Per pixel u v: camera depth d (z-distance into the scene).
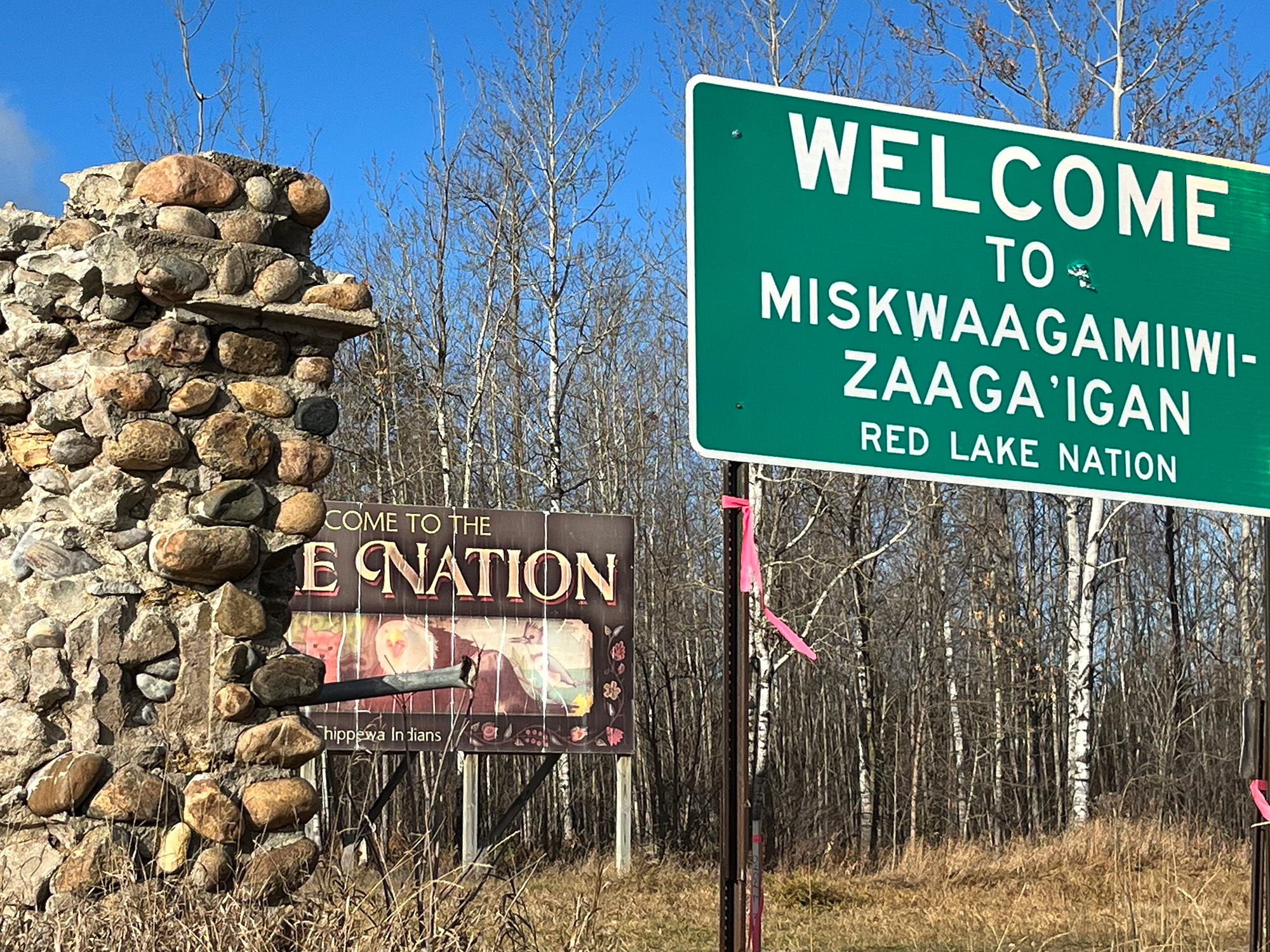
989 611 28.23
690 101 4.62
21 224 5.96
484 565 18.28
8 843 5.37
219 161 5.97
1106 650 31.38
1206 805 25.00
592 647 18.39
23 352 5.82
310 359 6.10
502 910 5.76
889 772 29.98
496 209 26.58
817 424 4.64
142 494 5.77
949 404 4.85
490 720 17.91
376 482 28.72
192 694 5.71
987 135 5.02
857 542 24.88
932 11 23.14
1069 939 11.87
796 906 15.77
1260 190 5.48
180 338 5.83
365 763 16.05
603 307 30.06
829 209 4.75
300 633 17.72
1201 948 9.77
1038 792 29.22
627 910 13.93
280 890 5.66
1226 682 26.89
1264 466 5.34
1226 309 5.35
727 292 4.59
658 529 31.50
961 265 4.92
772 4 23.34
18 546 5.71
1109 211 5.19
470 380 30.69
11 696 5.47
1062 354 5.05
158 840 5.52
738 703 4.41
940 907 15.18
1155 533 32.12
